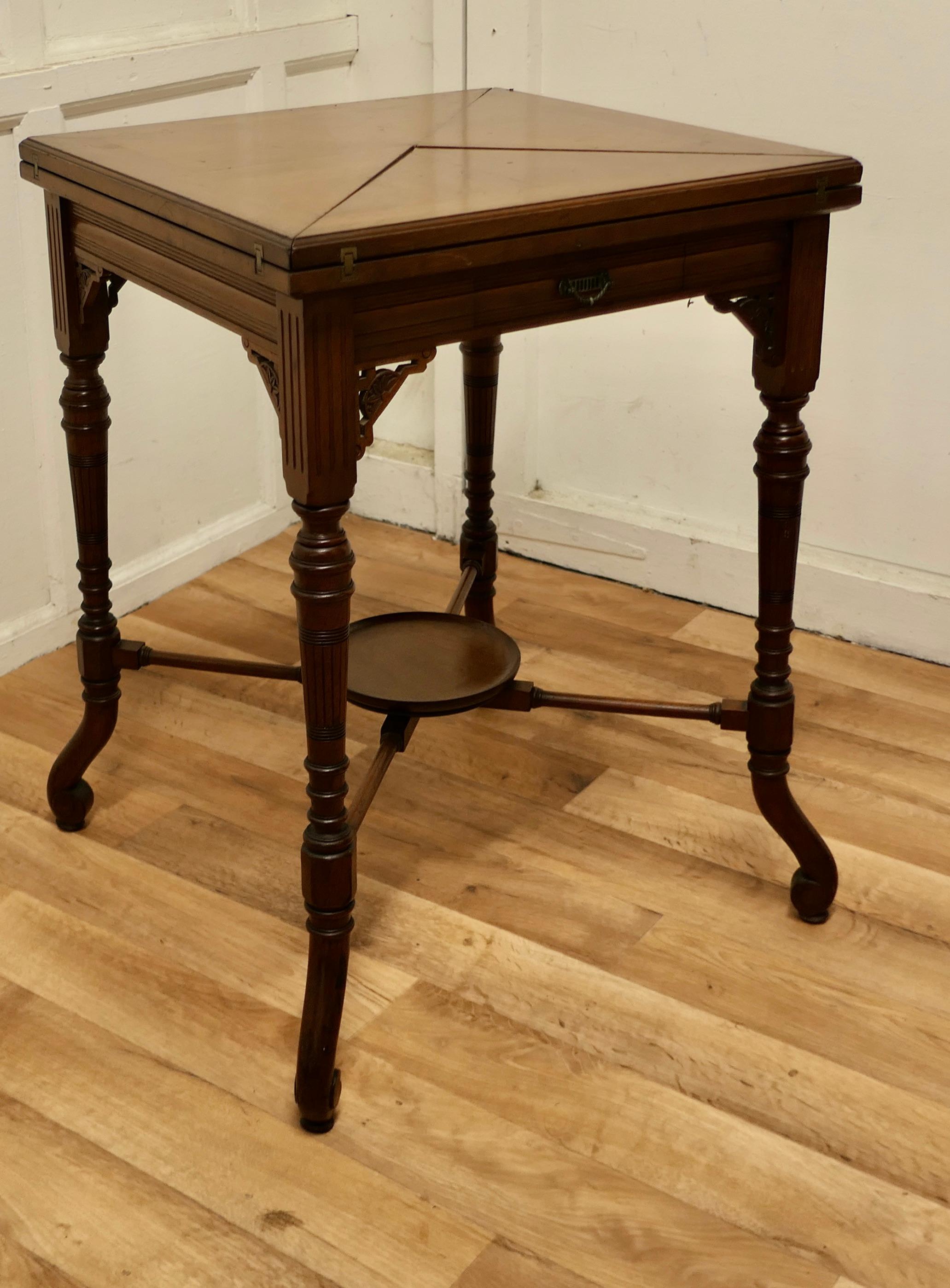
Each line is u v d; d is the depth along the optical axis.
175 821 1.96
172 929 1.75
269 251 1.17
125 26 2.24
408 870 1.86
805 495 2.46
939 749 2.15
